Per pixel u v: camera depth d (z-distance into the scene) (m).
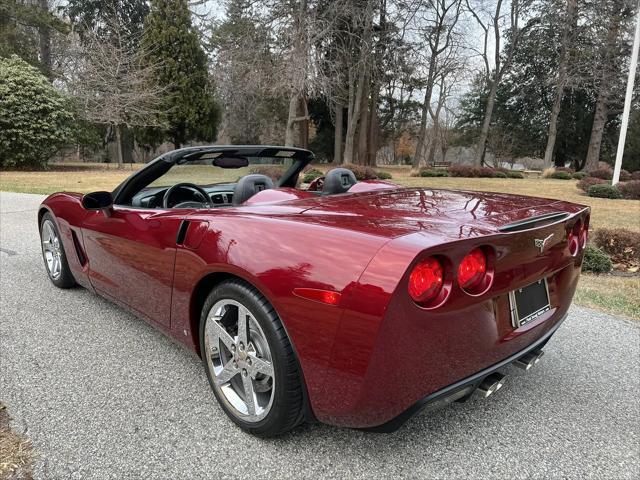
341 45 22.41
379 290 1.50
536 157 43.09
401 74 29.23
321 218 1.93
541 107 40.72
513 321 1.92
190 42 27.91
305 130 33.09
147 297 2.61
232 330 2.15
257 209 2.22
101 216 2.92
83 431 2.06
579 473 1.90
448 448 2.03
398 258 1.51
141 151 34.69
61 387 2.42
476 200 2.39
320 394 1.72
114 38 27.22
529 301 2.05
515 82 40.38
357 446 2.01
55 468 1.83
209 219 2.14
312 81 18.33
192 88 28.42
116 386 2.44
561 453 2.02
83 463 1.86
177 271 2.28
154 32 27.27
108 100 21.67
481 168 24.64
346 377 1.61
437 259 1.57
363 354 1.55
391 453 1.98
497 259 1.73
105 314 3.41
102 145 29.73
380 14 22.70
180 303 2.33
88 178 16.75
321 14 18.67
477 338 1.74
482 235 1.65
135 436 2.04
